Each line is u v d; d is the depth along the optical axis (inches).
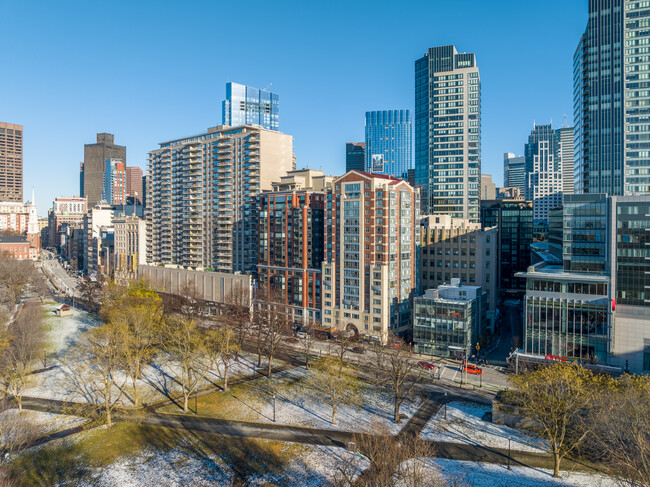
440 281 6594.5
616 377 4099.4
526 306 4739.2
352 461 2928.2
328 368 3981.3
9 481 2706.7
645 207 4224.9
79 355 4699.8
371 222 5812.0
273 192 7490.2
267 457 3043.8
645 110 7170.3
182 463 2979.8
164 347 5216.5
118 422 3553.2
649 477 2171.5
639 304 4259.4
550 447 3070.9
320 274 6565.0
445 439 3243.1
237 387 4296.3
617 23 7347.4
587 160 7632.9
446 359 5177.2
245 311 6722.4
